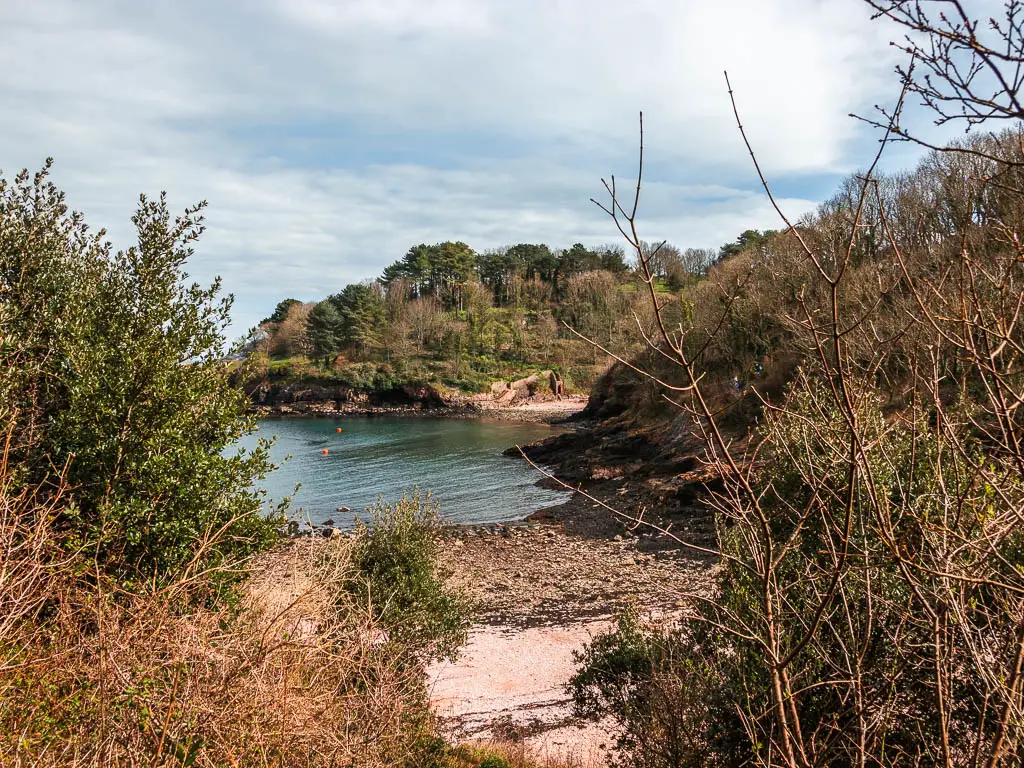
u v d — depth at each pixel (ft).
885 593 14.10
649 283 7.47
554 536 102.27
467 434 234.58
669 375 136.77
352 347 356.38
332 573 30.48
